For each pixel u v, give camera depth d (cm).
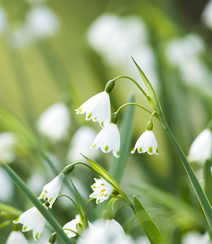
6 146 80
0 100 94
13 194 84
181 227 75
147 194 76
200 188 62
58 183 62
